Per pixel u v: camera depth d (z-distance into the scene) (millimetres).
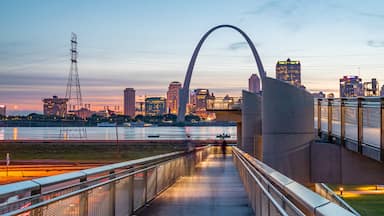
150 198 11508
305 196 3363
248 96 34156
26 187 4363
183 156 20062
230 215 9344
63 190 5402
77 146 82062
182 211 9883
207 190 14078
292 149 18297
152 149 76438
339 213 2555
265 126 18609
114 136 195625
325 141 19359
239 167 19375
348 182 17688
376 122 15953
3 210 4078
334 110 19531
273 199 5293
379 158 12891
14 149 79875
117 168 7551
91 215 6438
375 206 31000
